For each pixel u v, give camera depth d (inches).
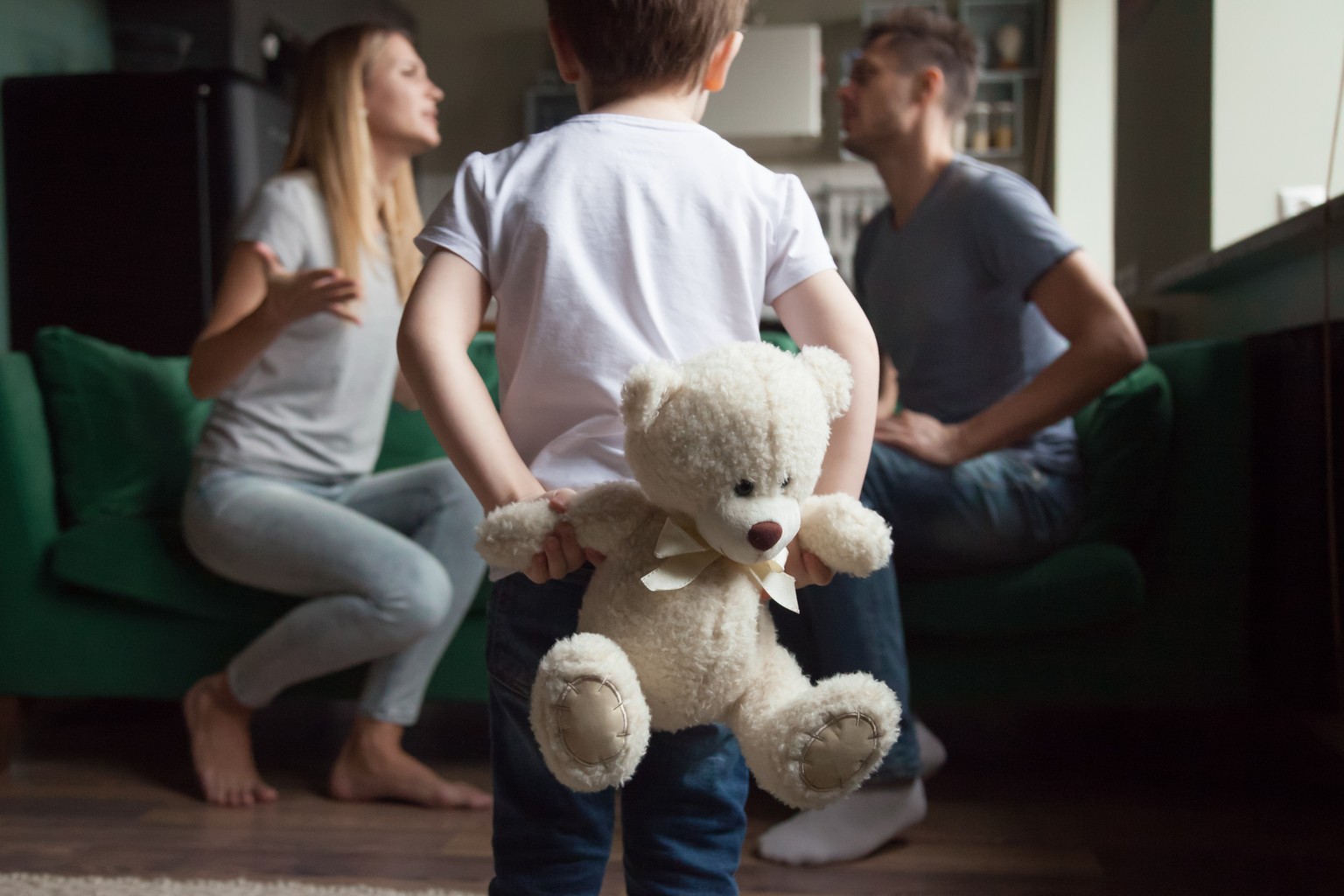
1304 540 69.8
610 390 32.8
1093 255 172.1
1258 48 90.5
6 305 130.6
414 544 67.1
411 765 67.4
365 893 52.7
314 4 166.4
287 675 66.9
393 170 74.1
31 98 128.3
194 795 68.3
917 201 70.8
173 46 144.3
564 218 33.6
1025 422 62.7
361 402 72.4
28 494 73.4
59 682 72.9
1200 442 68.6
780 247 35.4
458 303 33.4
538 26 201.6
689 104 36.8
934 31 69.2
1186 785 70.6
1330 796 68.3
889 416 66.9
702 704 29.6
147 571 71.4
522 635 33.6
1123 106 122.6
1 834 61.7
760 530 27.2
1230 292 89.5
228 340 64.4
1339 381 64.2
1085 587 66.1
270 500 67.1
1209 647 68.1
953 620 67.0
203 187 126.6
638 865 34.2
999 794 68.9
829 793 27.4
